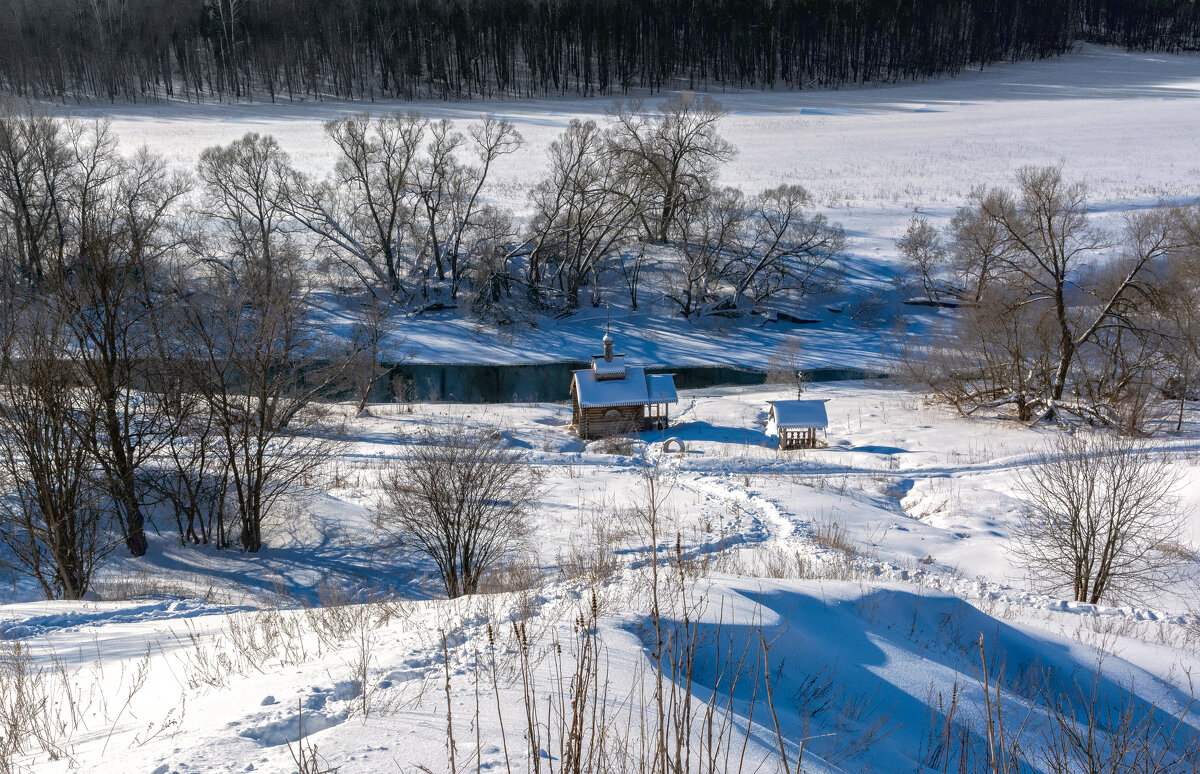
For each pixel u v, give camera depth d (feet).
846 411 143.33
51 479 67.36
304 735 19.39
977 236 161.17
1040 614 50.65
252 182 190.70
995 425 130.31
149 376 79.41
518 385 167.53
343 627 32.78
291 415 89.30
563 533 74.64
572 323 197.98
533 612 29.17
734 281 207.72
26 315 74.18
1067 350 130.41
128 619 48.57
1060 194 138.82
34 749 21.97
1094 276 174.70
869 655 30.27
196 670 28.84
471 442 92.53
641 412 136.36
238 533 83.87
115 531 80.79
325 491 94.07
